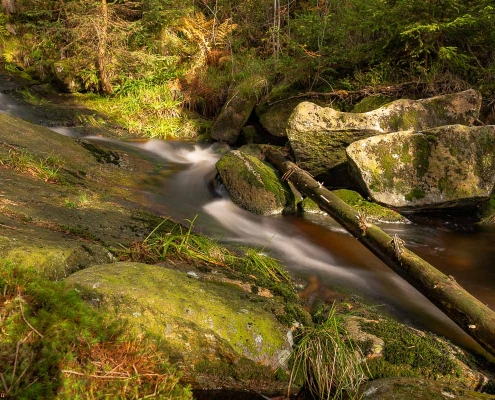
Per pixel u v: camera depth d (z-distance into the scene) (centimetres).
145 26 1137
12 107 991
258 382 279
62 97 1115
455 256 520
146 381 229
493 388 291
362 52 868
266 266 423
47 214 400
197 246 415
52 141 661
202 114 1058
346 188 696
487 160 588
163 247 390
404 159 608
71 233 378
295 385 281
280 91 888
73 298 244
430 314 386
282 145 849
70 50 1212
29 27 1286
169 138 970
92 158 670
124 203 520
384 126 654
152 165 754
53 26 1120
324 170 695
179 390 232
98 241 378
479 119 725
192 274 352
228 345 273
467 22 667
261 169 662
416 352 301
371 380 288
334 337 295
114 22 1077
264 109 882
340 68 880
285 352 285
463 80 755
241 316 287
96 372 219
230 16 1302
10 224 348
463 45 771
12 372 196
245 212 625
